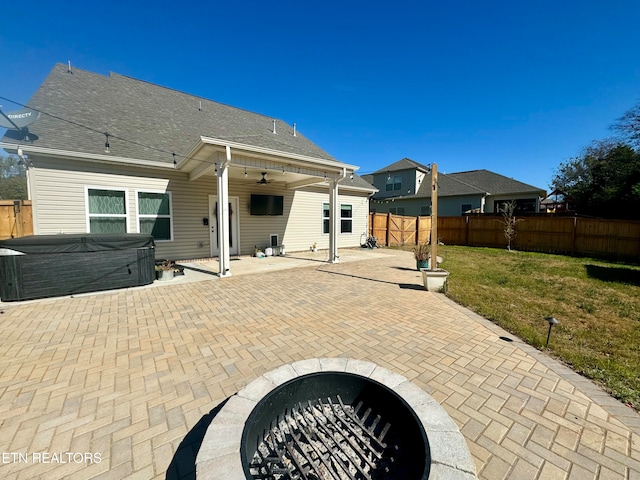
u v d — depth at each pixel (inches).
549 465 62.9
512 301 194.9
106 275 212.7
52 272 193.2
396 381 77.4
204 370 104.1
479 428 74.6
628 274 295.3
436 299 199.5
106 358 112.4
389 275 281.7
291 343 127.5
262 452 62.7
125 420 77.4
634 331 143.7
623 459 64.5
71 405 83.4
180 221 334.6
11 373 100.5
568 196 784.9
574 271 311.4
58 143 257.8
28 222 264.4
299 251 458.9
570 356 114.7
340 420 71.7
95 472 60.6
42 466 62.0
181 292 213.3
